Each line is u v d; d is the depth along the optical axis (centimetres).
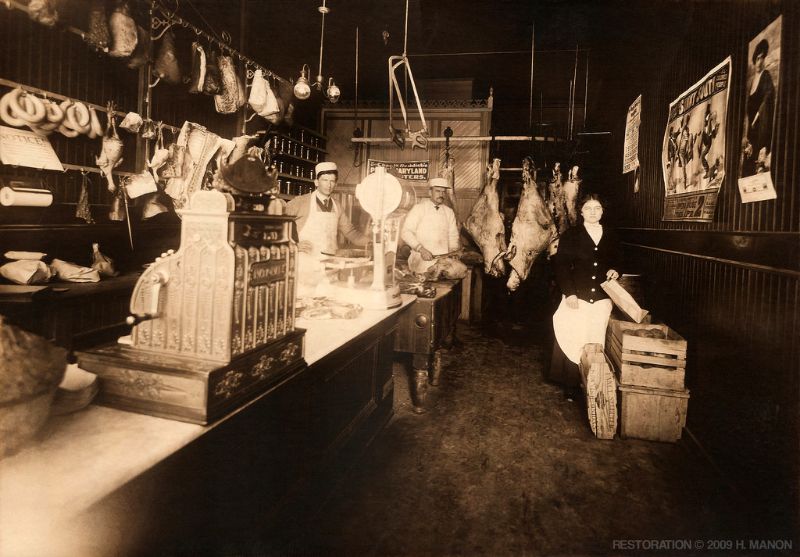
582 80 813
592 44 645
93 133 338
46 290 284
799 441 210
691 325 348
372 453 297
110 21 318
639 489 266
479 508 242
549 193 617
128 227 380
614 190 657
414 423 345
